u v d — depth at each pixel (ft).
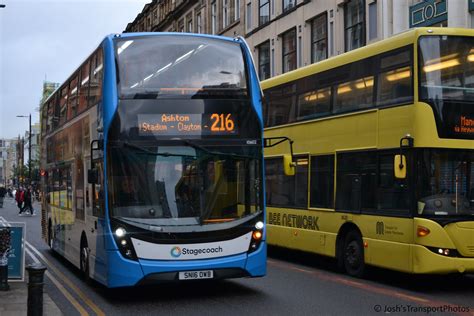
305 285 39.37
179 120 33.14
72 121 46.70
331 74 45.85
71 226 45.98
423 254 35.04
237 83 34.58
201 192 32.65
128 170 32.22
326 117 46.16
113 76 33.04
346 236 43.65
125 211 31.86
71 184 46.50
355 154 42.14
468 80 36.76
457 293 36.32
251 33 129.08
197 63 34.22
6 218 130.82
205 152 33.14
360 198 41.29
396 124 37.65
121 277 31.32
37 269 25.34
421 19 75.87
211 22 160.66
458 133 35.91
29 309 25.14
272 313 30.32
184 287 39.24
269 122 55.36
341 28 94.84
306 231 48.32
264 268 33.42
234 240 32.63
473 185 36.04
